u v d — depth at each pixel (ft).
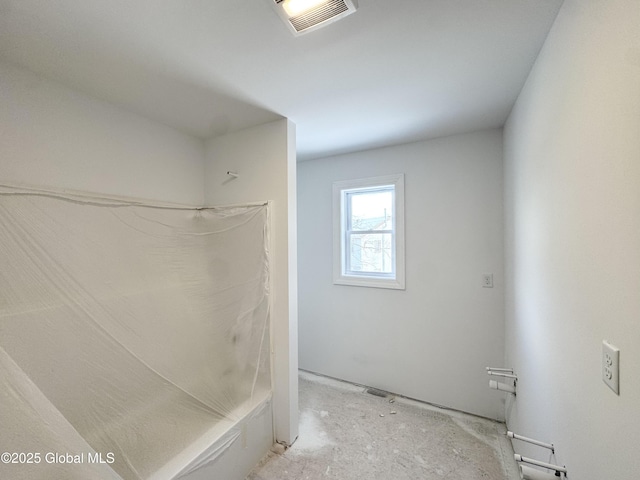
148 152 6.47
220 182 7.51
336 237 9.66
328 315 9.84
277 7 3.30
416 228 8.34
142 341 5.42
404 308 8.55
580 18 2.90
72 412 4.32
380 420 7.36
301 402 8.25
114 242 5.37
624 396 2.22
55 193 4.63
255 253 6.69
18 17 3.42
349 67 4.67
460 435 6.73
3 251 3.98
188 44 4.04
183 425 5.40
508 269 6.73
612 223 2.37
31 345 4.01
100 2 3.22
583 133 2.87
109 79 4.91
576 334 3.12
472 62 4.56
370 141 8.27
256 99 5.70
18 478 2.80
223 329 6.81
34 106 4.68
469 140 7.64
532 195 4.72
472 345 7.66
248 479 5.56
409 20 3.62
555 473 3.64
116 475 3.49
